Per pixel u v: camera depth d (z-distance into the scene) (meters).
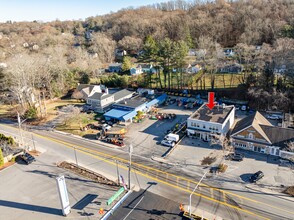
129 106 65.31
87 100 73.00
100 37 145.25
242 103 68.19
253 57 78.06
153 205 33.31
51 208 34.06
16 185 39.34
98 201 34.72
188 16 137.25
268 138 44.44
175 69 87.44
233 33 115.75
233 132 48.22
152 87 87.00
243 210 31.75
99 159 45.88
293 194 34.09
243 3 130.12
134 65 109.69
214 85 79.81
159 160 44.38
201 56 87.12
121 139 52.22
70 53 127.94
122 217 31.52
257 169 40.28
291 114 58.75
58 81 86.31
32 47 145.62
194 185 37.16
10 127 63.19
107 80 93.88
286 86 65.69
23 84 76.38
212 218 30.42
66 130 59.19
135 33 147.50
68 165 44.31
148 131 56.22
